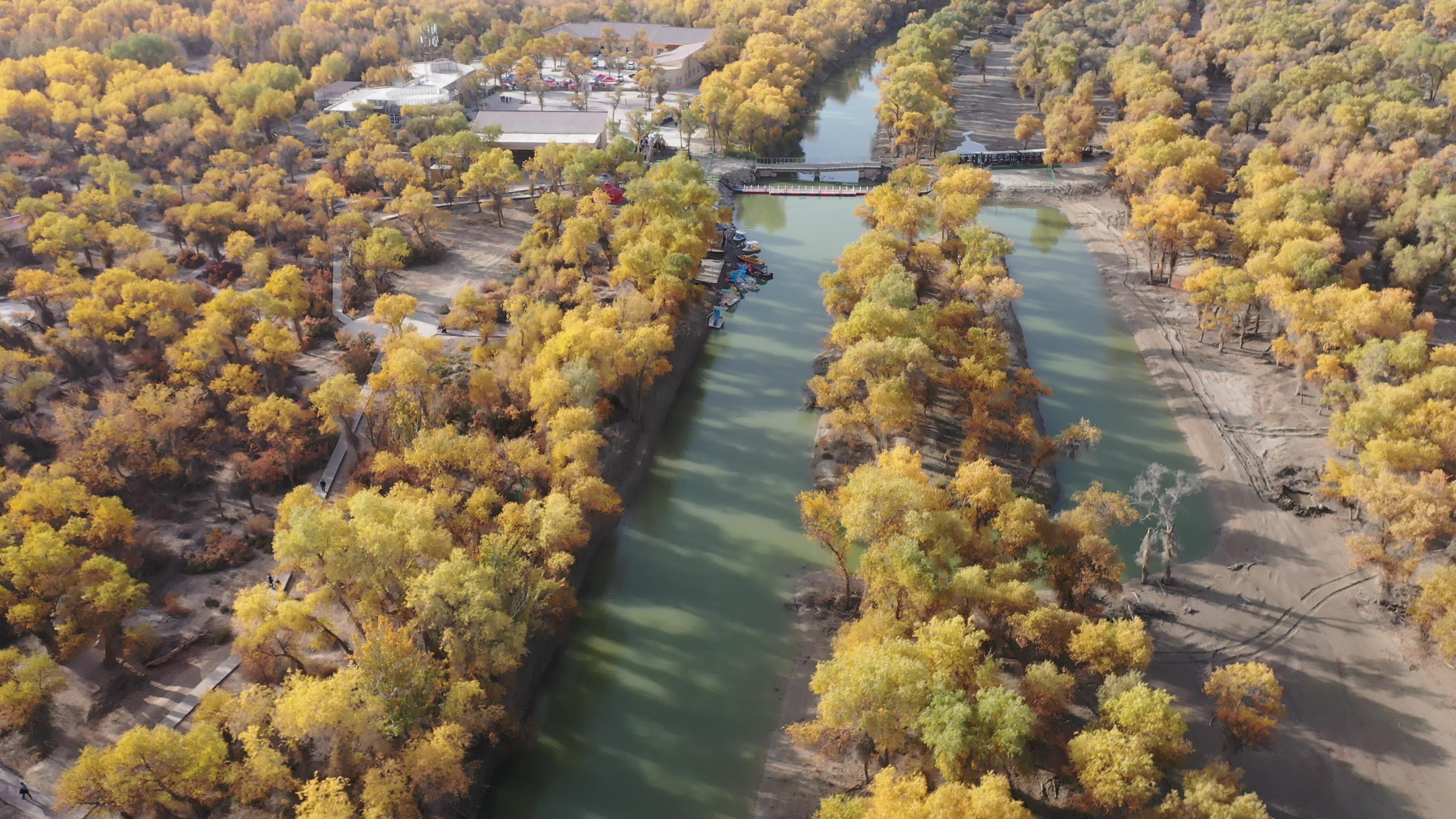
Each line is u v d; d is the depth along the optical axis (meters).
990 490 107.62
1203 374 161.25
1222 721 92.31
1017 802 71.88
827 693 88.50
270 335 141.12
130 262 166.88
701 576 122.38
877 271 163.25
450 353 158.88
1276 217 185.25
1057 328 181.50
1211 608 112.12
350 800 84.50
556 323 147.75
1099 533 106.38
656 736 100.38
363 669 87.12
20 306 165.12
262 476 128.00
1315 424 144.38
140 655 103.56
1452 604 96.38
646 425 149.25
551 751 98.75
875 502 100.75
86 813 86.06
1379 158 198.38
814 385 143.00
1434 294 175.62
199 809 84.69
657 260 168.12
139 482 127.69
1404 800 88.19
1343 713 97.25
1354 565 110.12
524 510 108.88
